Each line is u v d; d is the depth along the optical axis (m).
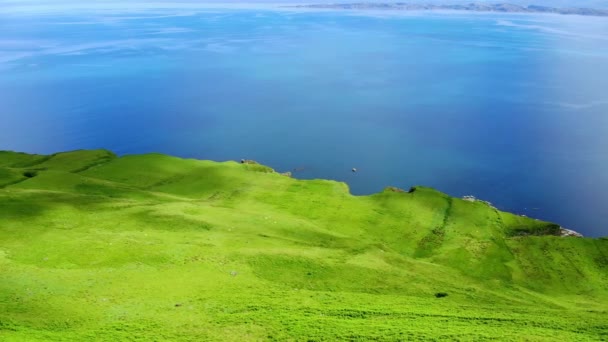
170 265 55.28
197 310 43.59
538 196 127.88
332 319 41.66
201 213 81.19
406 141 178.00
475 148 169.12
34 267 51.94
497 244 85.25
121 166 118.00
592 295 68.69
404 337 37.38
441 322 42.03
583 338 38.50
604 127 192.75
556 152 163.75
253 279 53.62
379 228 88.56
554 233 94.06
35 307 42.62
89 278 50.16
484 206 102.44
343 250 69.56
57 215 72.31
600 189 131.75
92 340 36.81
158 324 40.19
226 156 166.75
